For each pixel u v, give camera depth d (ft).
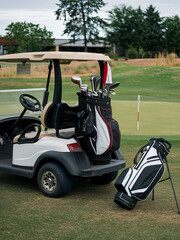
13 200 14.55
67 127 15.26
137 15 224.53
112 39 217.77
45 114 14.75
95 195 15.37
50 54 14.40
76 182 17.42
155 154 13.51
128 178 13.42
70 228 11.75
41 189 15.12
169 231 11.55
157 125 33.81
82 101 14.34
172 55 124.26
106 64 14.98
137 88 84.33
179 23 248.11
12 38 187.93
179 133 29.73
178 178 17.39
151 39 255.29
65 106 14.83
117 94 71.77
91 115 14.20
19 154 15.80
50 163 14.67
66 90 84.84
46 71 109.60
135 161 13.79
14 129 18.04
